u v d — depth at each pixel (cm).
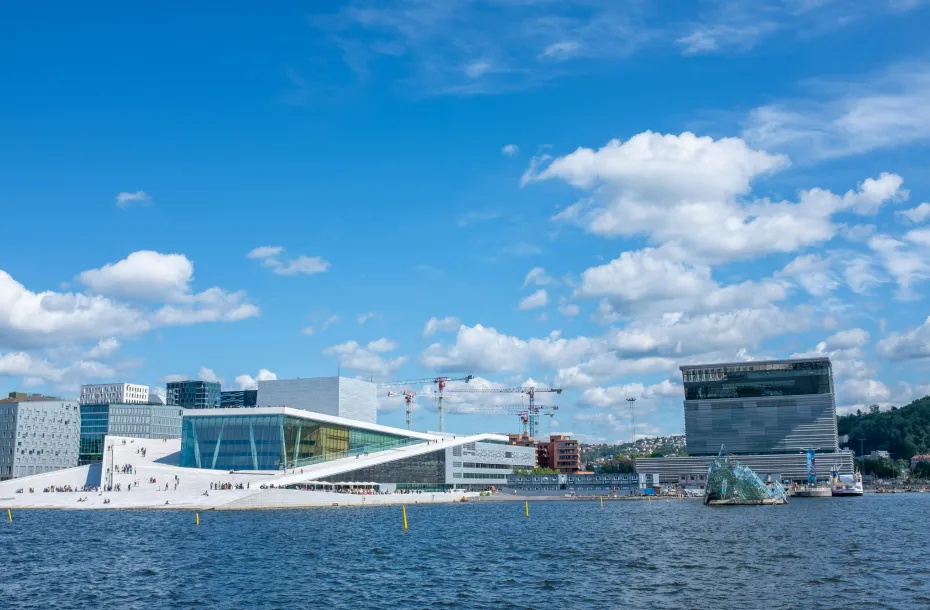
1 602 5806
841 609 5288
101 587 6391
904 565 7300
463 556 8250
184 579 6756
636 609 5369
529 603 5625
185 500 17112
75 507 17088
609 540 9869
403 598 5856
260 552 8612
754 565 7338
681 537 10219
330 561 7875
